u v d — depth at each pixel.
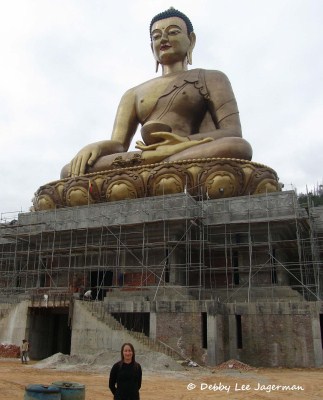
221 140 28.36
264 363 20.67
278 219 23.80
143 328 22.59
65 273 27.47
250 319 21.44
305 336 20.39
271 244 23.98
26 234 27.05
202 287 24.17
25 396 8.26
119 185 27.95
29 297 22.95
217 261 26.00
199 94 32.31
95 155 30.70
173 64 35.66
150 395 11.88
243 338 21.31
